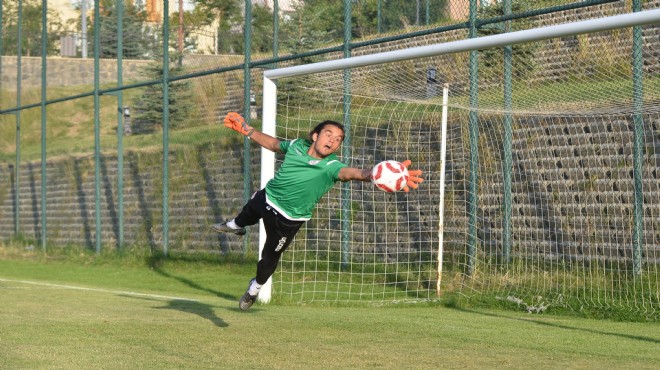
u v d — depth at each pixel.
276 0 15.49
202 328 8.23
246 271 15.88
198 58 18.91
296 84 14.64
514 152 13.10
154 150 20.45
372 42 13.11
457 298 11.51
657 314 9.74
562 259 11.93
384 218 13.98
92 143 24.75
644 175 11.84
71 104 27.41
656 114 11.55
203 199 18.56
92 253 20.08
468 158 13.33
